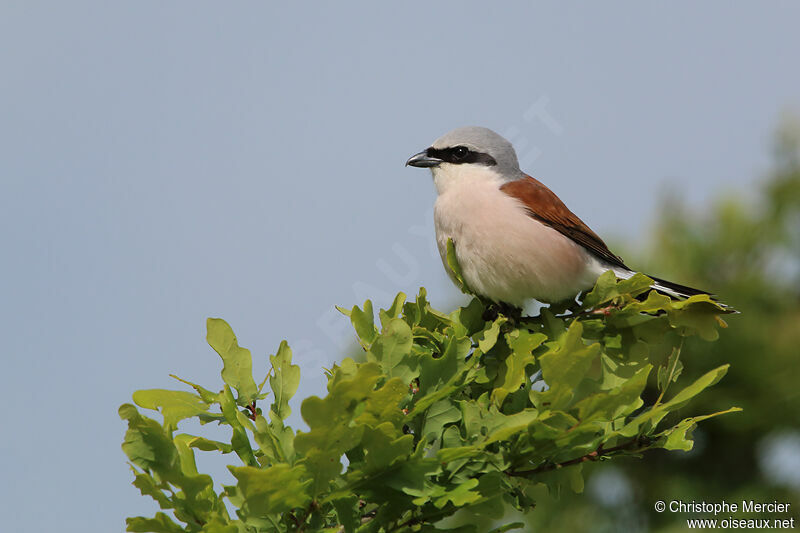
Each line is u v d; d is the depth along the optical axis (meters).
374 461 5.21
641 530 12.68
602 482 12.61
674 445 6.08
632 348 7.22
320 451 5.01
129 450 5.26
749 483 12.95
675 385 12.66
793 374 12.47
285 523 5.41
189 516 5.36
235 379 5.97
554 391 5.60
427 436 5.77
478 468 5.63
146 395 6.04
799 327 13.06
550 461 6.04
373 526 5.51
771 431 12.88
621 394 5.54
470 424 5.76
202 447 5.84
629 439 6.58
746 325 13.03
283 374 5.84
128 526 5.26
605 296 7.21
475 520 11.59
